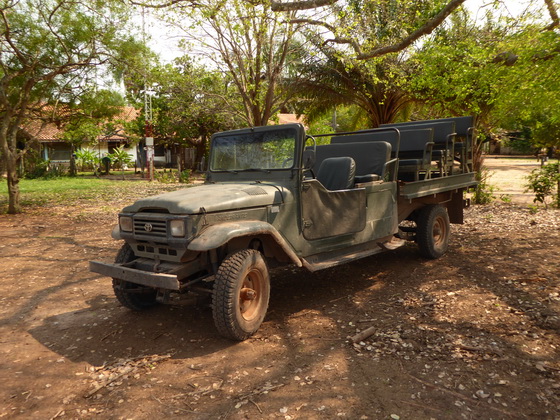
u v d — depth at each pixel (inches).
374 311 196.1
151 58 562.6
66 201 652.7
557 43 257.8
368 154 248.1
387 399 126.4
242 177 209.5
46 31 514.9
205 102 576.1
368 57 365.7
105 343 173.3
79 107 614.5
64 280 262.1
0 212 546.0
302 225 194.4
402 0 418.6
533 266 247.4
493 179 834.8
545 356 147.3
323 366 147.3
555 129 530.3
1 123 592.7
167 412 124.9
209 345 167.8
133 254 194.4
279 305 209.3
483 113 482.3
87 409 128.3
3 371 152.9
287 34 440.5
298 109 677.3
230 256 167.0
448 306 195.8
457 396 126.5
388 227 244.4
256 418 119.9
